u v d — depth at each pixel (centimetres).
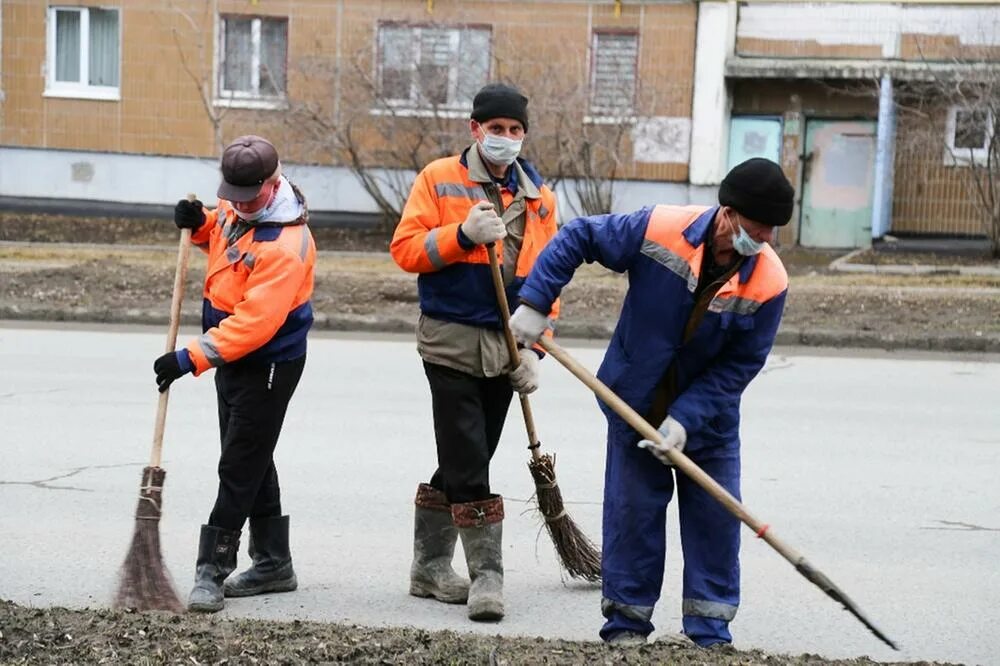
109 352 1324
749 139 2530
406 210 593
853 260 2208
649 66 2461
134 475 816
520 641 490
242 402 580
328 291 1686
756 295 488
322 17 2494
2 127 2589
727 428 503
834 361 1391
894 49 2430
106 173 2591
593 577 630
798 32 2462
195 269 1833
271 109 2538
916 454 929
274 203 575
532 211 598
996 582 647
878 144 2383
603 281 1831
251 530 610
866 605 610
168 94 2566
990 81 2155
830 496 807
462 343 585
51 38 2578
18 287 1659
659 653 471
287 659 448
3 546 666
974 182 2303
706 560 507
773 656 484
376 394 1116
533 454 623
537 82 2316
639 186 2480
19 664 438
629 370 500
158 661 443
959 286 1872
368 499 776
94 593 597
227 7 2527
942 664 486
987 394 1191
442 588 606
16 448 883
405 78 2397
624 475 509
